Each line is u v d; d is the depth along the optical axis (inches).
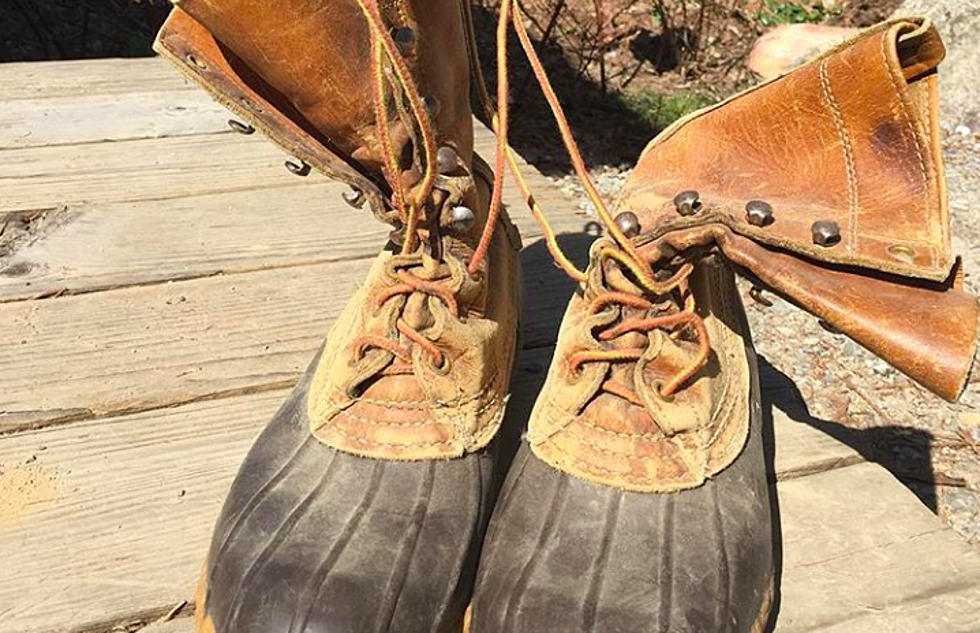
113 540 14.5
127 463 16.0
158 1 56.2
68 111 27.2
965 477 29.0
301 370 18.5
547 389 14.0
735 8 66.8
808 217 12.9
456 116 13.9
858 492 16.4
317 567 11.7
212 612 11.9
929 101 12.6
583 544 12.4
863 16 66.6
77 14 57.6
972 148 51.4
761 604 12.8
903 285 12.4
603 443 13.1
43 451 16.1
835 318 12.4
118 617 13.4
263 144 26.4
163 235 22.1
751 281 13.4
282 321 19.8
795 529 15.5
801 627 13.7
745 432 14.1
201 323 19.5
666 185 14.2
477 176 15.8
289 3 11.7
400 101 12.5
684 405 13.3
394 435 13.1
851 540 15.3
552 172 49.9
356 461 13.0
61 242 21.6
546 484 13.2
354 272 21.5
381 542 12.1
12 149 25.0
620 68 61.4
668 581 12.0
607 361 13.4
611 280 13.5
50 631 13.1
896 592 14.3
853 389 32.6
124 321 19.3
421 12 12.6
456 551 12.4
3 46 53.4
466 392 13.5
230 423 17.1
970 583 14.6
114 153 25.3
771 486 16.5
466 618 12.5
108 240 21.8
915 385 33.0
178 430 16.8
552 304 20.9
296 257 21.8
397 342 13.4
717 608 11.9
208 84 12.3
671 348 13.3
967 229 43.2
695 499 12.9
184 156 25.5
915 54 12.6
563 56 61.0
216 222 22.8
